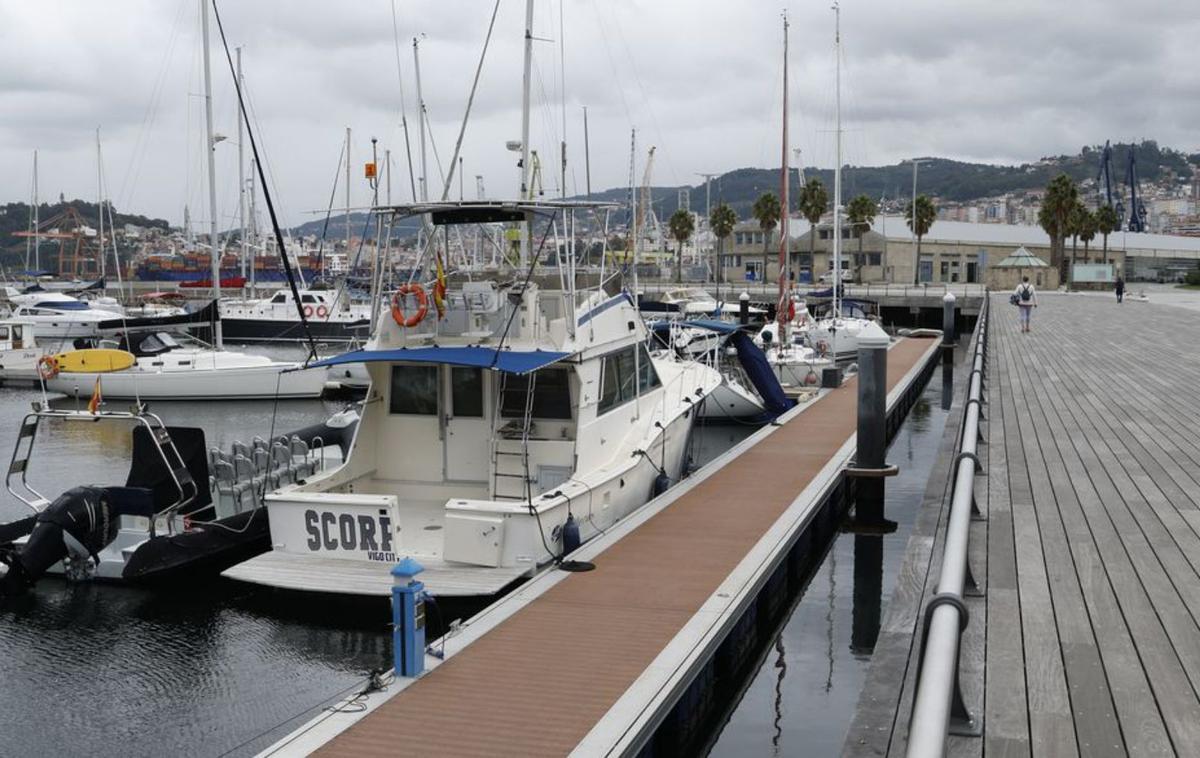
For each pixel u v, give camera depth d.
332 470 11.70
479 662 7.58
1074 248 79.31
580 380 11.66
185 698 8.62
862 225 79.69
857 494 14.73
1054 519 8.98
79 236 93.62
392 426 12.35
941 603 4.21
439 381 12.12
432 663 7.55
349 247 44.41
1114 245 103.12
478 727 6.52
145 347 33.69
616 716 6.64
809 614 11.35
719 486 13.71
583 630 8.22
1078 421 14.57
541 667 7.47
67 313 45.34
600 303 12.63
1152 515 9.07
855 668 9.83
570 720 6.60
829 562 13.20
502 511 9.90
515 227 14.28
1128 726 4.94
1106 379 19.59
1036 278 67.62
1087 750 4.70
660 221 98.12
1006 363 22.69
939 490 10.83
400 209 11.72
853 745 5.29
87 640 9.87
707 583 9.44
